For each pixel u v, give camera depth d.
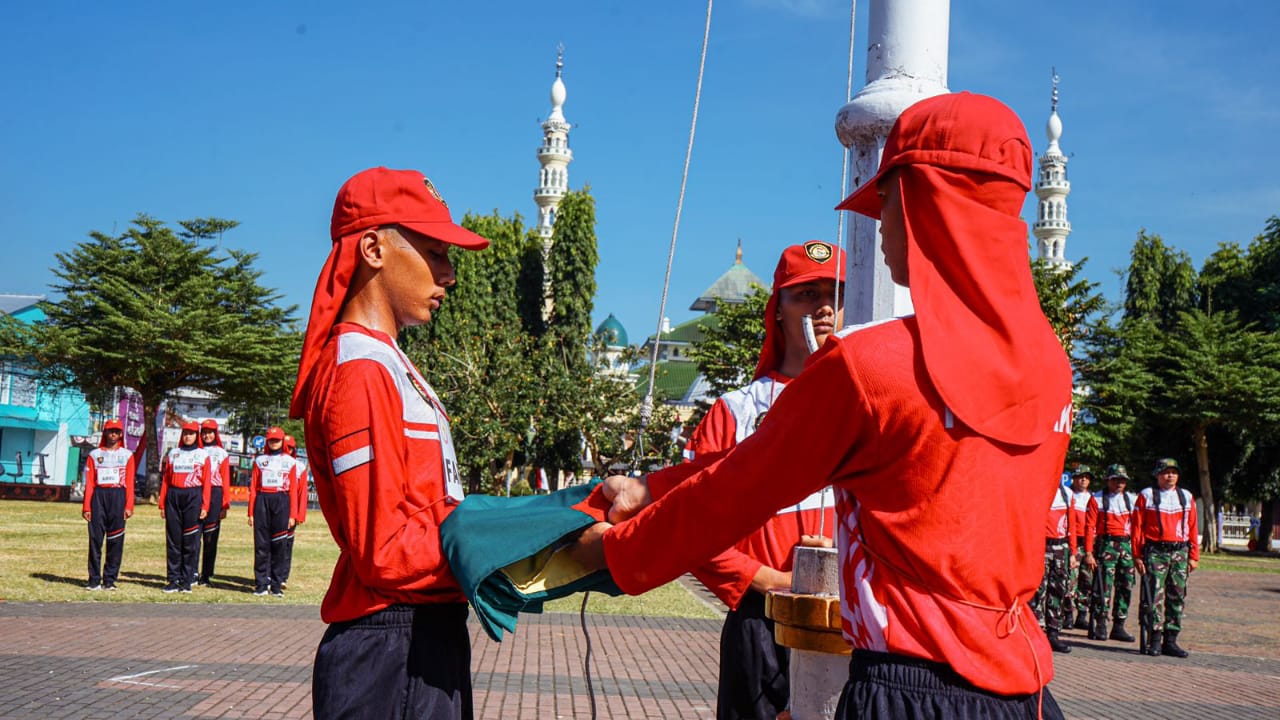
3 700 6.87
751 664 3.57
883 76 3.57
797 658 2.69
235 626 10.62
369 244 2.80
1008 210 2.04
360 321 2.83
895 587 1.95
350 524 2.50
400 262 2.81
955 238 1.98
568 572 2.34
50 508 31.05
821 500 3.69
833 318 3.95
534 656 9.73
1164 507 12.25
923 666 1.91
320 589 14.27
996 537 1.92
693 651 10.35
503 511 2.45
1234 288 46.38
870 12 3.66
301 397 2.73
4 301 48.28
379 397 2.54
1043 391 2.00
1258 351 39.12
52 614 10.96
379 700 2.57
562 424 35.75
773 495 2.00
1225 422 37.81
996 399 1.94
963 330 1.96
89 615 11.01
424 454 2.58
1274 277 45.88
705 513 2.04
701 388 44.88
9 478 45.69
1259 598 20.48
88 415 48.97
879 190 2.17
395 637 2.59
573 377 37.00
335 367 2.61
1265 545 40.78
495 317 49.06
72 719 6.47
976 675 1.89
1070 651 12.36
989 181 2.01
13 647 8.89
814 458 1.96
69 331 35.44
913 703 1.90
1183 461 41.88
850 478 2.01
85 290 36.47
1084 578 14.92
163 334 35.56
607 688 8.27
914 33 3.53
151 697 7.19
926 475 1.91
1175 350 40.06
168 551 13.34
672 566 2.11
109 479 13.12
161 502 13.48
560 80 81.88
